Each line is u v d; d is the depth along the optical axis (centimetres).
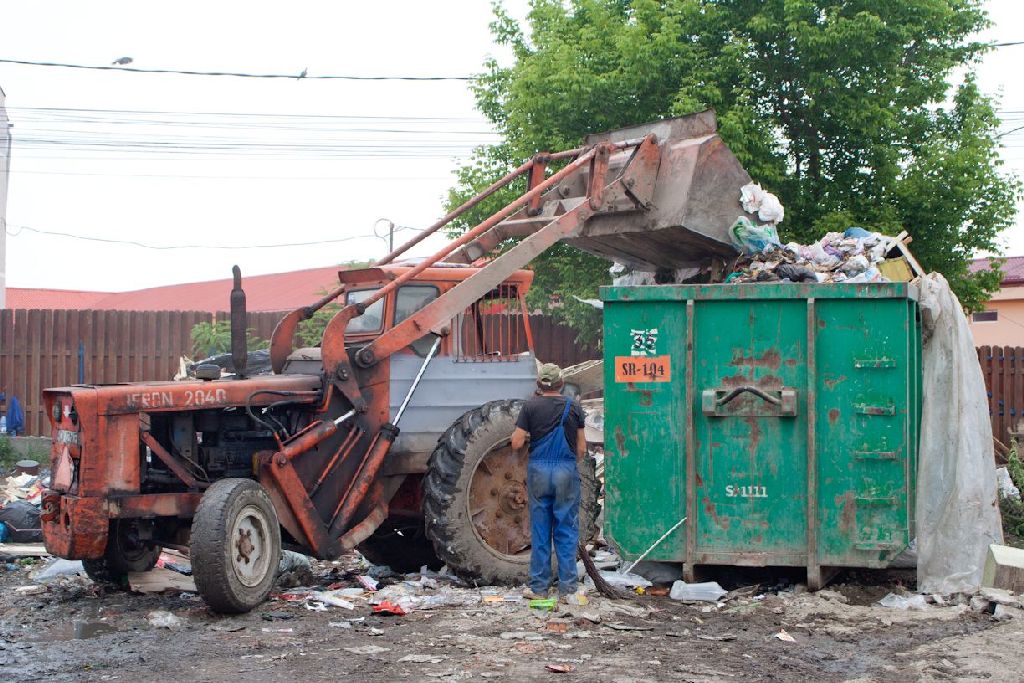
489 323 869
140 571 800
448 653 595
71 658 592
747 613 698
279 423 772
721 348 760
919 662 582
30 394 1623
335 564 923
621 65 1580
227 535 676
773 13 1620
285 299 3606
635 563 768
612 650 605
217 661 582
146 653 600
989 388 1709
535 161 900
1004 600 698
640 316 771
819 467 745
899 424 734
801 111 1661
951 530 759
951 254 1662
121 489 700
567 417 732
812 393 740
